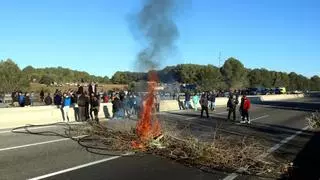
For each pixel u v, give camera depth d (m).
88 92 28.78
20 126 23.75
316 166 12.56
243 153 12.14
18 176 10.34
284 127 24.98
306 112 40.44
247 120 27.55
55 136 18.52
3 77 69.56
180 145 13.13
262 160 12.34
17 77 71.19
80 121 27.42
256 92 101.88
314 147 16.58
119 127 18.41
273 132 22.02
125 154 13.72
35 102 45.44
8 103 44.19
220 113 37.59
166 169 11.52
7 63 71.50
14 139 17.58
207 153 12.23
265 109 45.69
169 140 13.76
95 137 16.95
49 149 14.74
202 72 91.38
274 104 58.75
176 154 12.96
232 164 11.94
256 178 10.77
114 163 12.25
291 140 18.75
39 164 11.94
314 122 25.30
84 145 15.54
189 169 11.62
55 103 31.27
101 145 15.47
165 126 15.72
